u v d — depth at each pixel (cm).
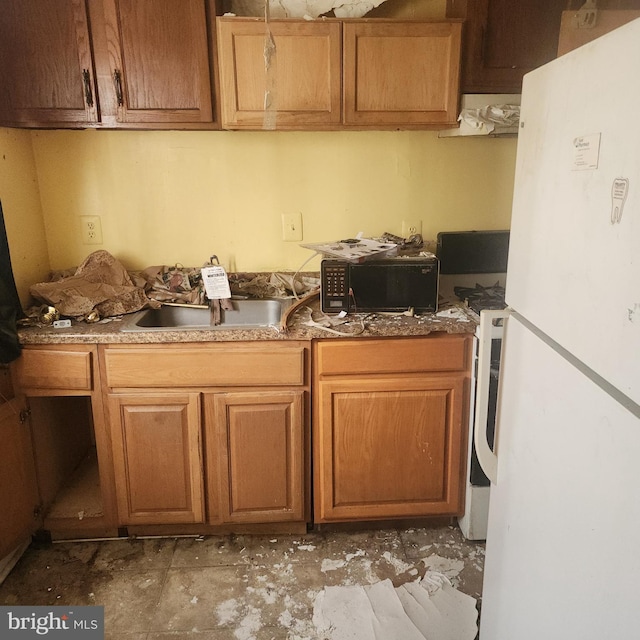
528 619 112
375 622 173
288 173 236
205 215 238
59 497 219
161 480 202
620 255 76
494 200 243
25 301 217
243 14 212
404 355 195
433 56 199
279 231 242
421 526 220
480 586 188
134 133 229
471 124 199
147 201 236
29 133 223
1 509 185
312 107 201
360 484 206
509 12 197
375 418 200
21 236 215
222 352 191
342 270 202
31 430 200
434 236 246
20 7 190
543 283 103
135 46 195
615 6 125
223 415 196
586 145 85
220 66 196
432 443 203
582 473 88
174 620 176
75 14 191
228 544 211
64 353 190
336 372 195
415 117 204
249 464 202
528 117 109
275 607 181
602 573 82
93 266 222
